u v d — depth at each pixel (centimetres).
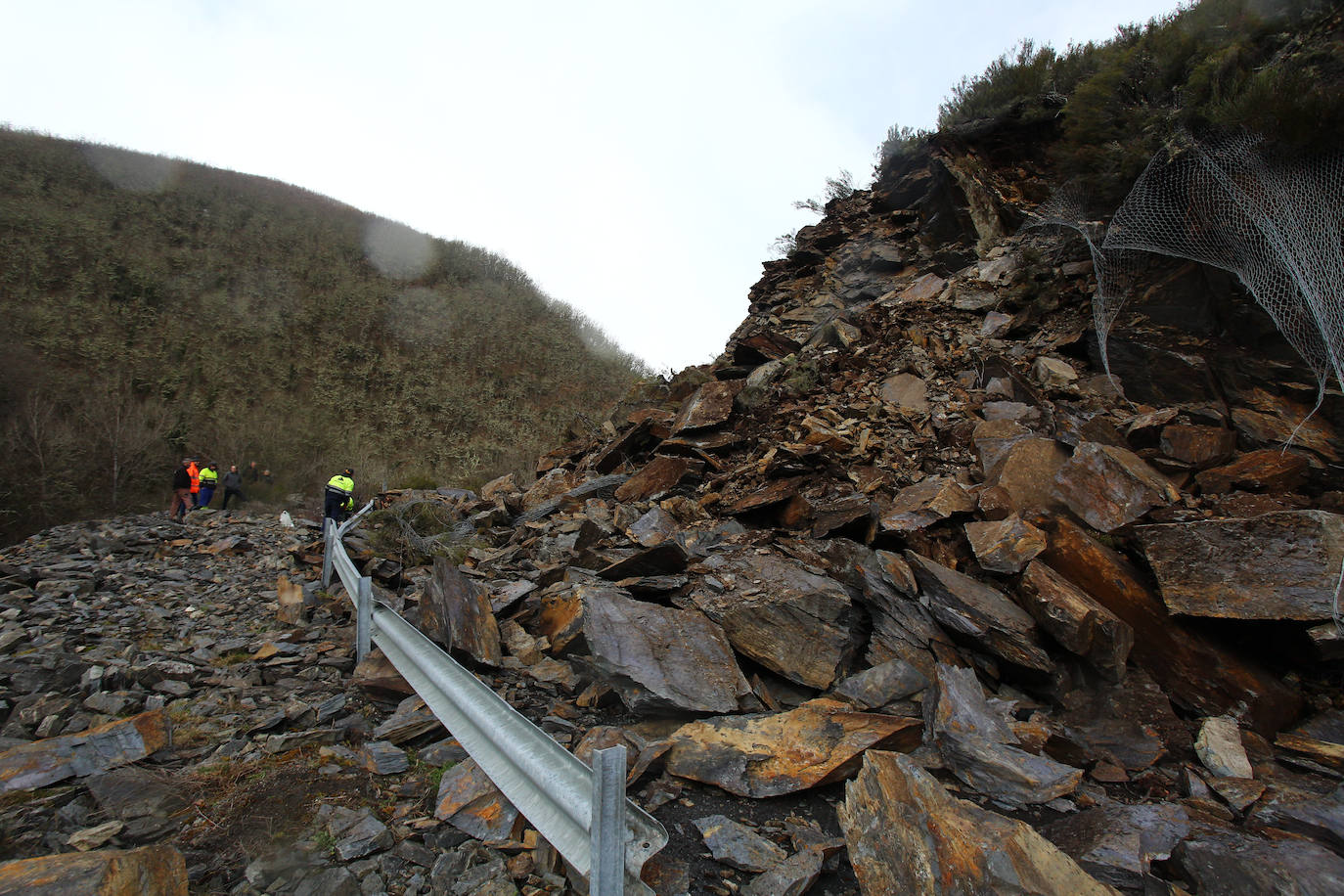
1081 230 827
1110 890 190
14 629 441
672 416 952
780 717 302
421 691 285
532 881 205
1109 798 271
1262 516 353
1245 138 590
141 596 564
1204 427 527
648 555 448
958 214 1187
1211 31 743
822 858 220
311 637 448
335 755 285
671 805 260
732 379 1079
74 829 221
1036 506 474
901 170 1495
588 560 517
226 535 884
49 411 2072
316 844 221
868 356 877
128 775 253
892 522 476
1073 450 505
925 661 363
